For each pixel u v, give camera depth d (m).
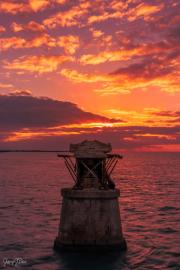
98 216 34.53
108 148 36.03
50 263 34.59
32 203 71.81
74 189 35.28
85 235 34.62
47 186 107.19
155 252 38.50
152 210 65.25
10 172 173.12
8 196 82.56
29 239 43.22
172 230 48.72
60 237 36.22
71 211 34.94
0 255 37.31
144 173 176.12
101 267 33.47
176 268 34.12
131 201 76.62
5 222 52.75
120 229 35.78
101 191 34.53
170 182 126.12
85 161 36.50
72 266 33.69
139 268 33.69
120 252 35.25
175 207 68.75
